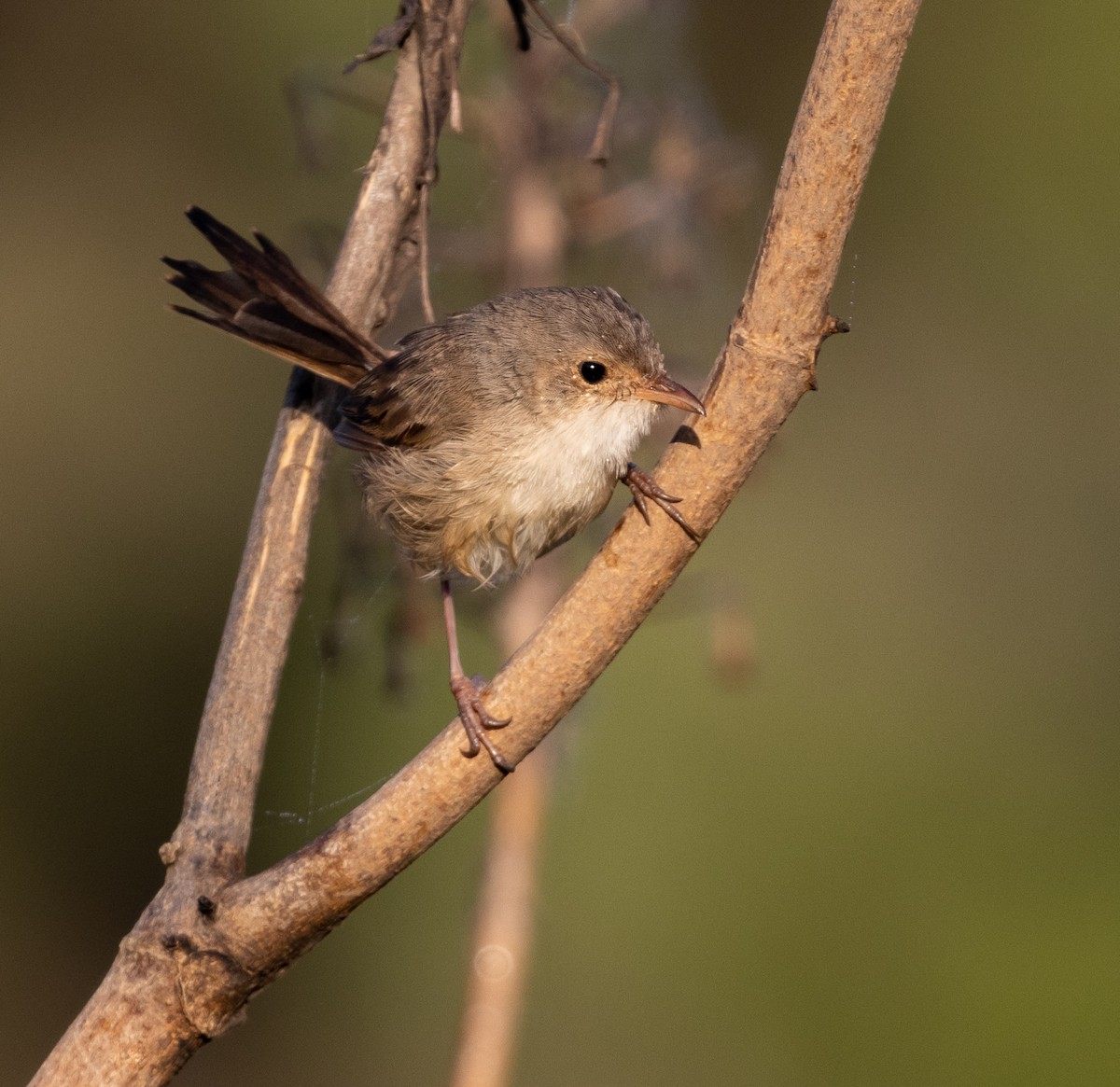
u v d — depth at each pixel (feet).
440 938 50.96
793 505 55.98
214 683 20.66
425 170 23.68
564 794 45.11
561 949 47.47
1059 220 56.70
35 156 61.26
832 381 57.41
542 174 34.06
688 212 33.88
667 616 33.99
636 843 48.65
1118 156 56.08
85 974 53.21
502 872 33.68
